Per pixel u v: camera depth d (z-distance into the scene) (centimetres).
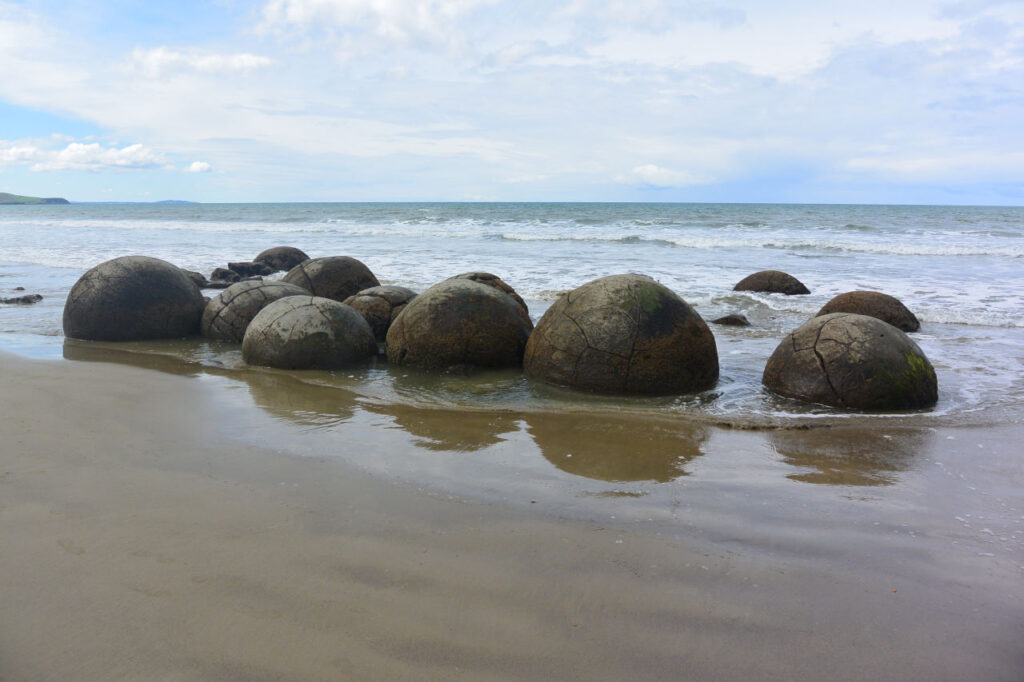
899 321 1041
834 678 242
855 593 300
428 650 253
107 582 298
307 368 739
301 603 283
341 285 1059
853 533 362
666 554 332
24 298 1198
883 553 339
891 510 394
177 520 361
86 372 708
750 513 386
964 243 2505
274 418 559
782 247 2438
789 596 296
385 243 2502
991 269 1786
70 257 2008
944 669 248
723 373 747
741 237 2742
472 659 248
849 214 5022
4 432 504
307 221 3922
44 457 455
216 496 394
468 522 365
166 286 920
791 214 4847
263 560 319
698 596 294
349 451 480
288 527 354
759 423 563
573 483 428
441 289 757
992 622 279
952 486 435
